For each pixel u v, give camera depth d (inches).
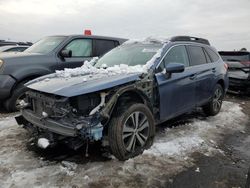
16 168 151.6
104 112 149.3
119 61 211.5
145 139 176.1
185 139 202.7
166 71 187.5
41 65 272.4
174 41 221.8
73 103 149.9
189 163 166.6
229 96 419.5
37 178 142.0
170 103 199.2
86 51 313.3
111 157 166.4
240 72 400.5
